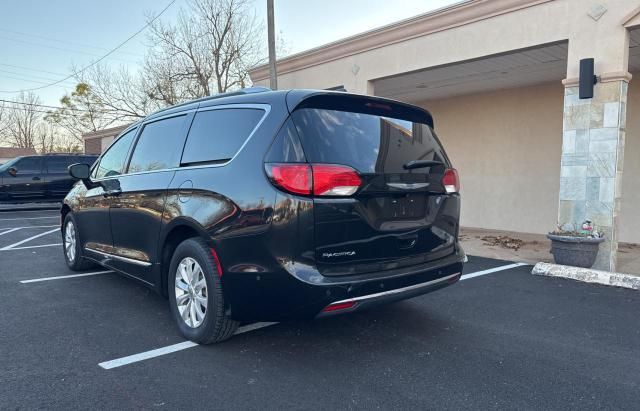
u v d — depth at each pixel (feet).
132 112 88.69
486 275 20.45
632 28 20.16
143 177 14.46
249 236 10.49
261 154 10.69
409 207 11.51
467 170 38.83
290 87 37.52
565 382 10.27
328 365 11.07
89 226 17.83
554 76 31.24
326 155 10.41
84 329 13.35
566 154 21.67
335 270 10.21
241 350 11.91
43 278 19.29
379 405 9.26
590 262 20.31
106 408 9.07
